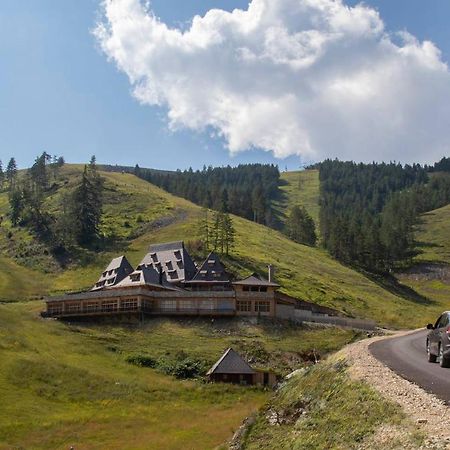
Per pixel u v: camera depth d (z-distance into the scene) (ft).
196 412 184.55
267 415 88.07
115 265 393.29
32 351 224.12
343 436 59.11
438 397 62.54
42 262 497.87
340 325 306.35
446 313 91.76
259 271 442.09
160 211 631.97
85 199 547.49
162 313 304.09
